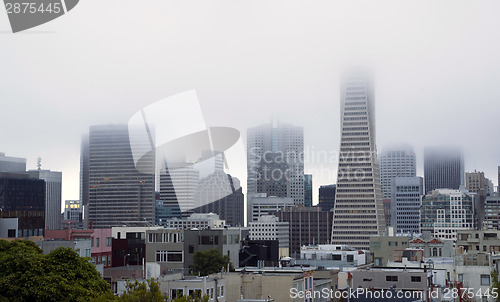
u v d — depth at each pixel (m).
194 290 123.75
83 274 121.12
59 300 114.50
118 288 158.38
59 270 118.88
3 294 113.88
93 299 105.62
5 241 138.38
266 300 128.25
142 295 99.75
